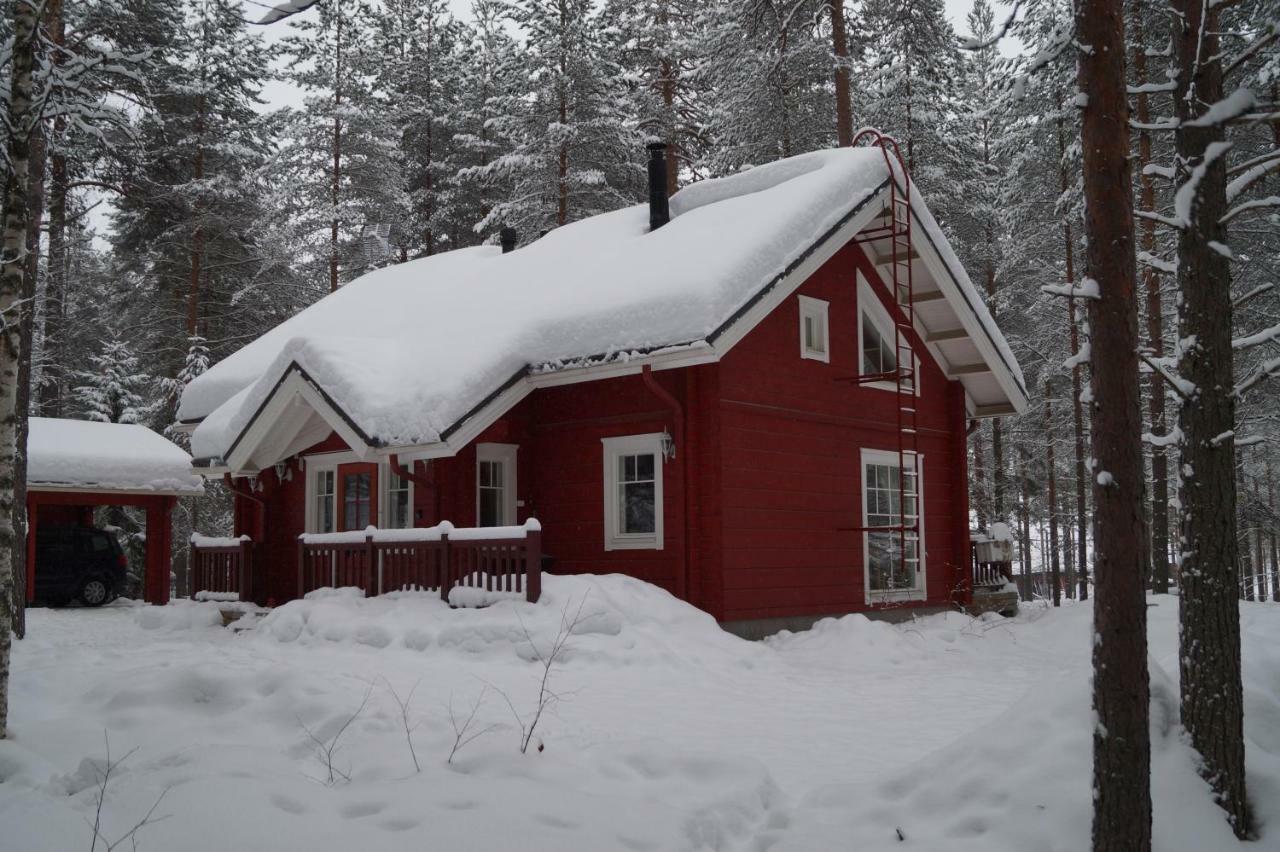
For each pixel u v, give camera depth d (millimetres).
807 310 15688
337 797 5277
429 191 37750
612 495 14836
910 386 17656
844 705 9219
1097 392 4926
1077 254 27062
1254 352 22219
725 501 13664
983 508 33875
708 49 28766
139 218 32281
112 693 7570
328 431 17469
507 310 16000
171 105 31609
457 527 15109
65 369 34938
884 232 16562
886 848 5062
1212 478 5414
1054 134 25562
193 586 17969
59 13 13453
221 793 4980
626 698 9188
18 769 5887
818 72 27281
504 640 11312
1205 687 5324
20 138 6941
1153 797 5145
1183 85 5668
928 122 27156
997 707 9102
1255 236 20844
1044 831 4969
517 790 5383
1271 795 5281
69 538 23203
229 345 33625
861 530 15742
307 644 12578
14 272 6797
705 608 13594
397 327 17984
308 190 32156
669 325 13219
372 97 33750
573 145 29781
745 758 6215
